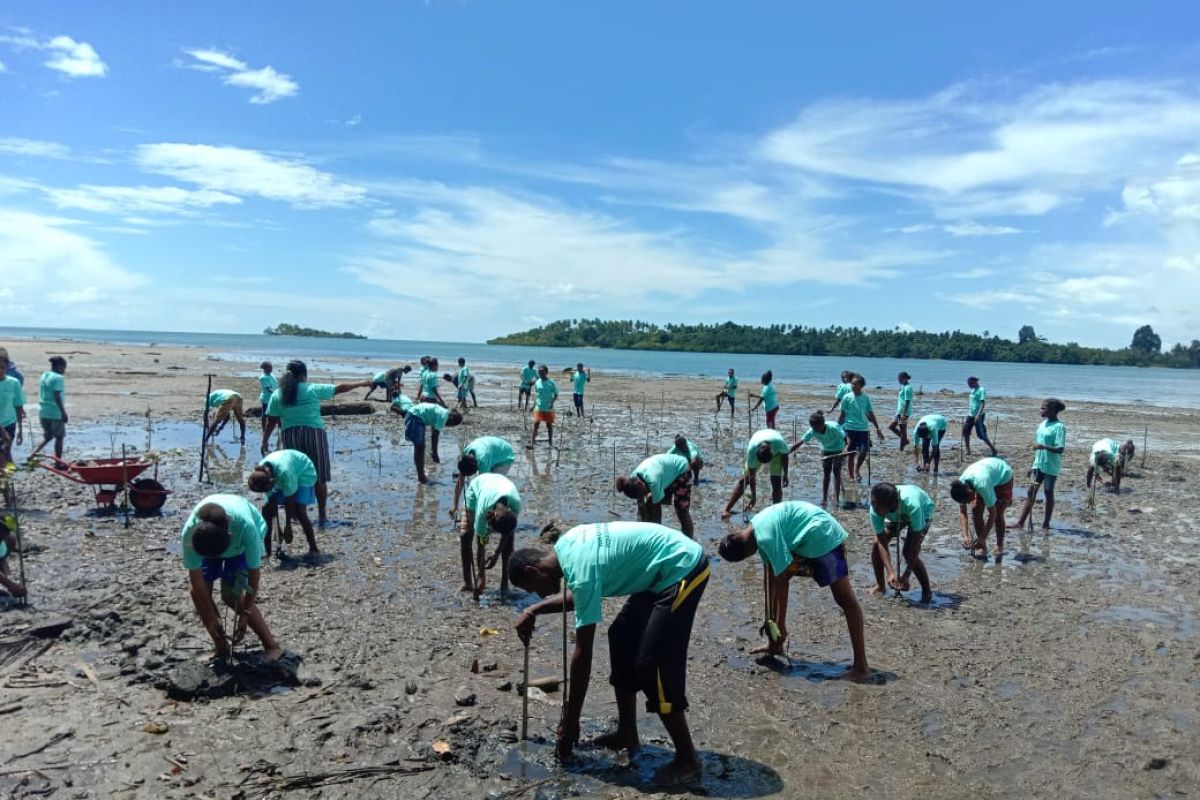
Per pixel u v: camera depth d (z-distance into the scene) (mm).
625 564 5387
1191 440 27328
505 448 11500
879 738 6000
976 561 11180
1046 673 7293
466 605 8586
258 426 23078
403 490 14617
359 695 6309
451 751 5492
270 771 5137
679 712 5328
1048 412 13000
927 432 18094
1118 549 11992
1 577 7852
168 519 11750
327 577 9344
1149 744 5992
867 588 9773
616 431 25016
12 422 12641
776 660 7418
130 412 25469
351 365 67875
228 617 7648
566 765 5461
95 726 5574
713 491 15664
